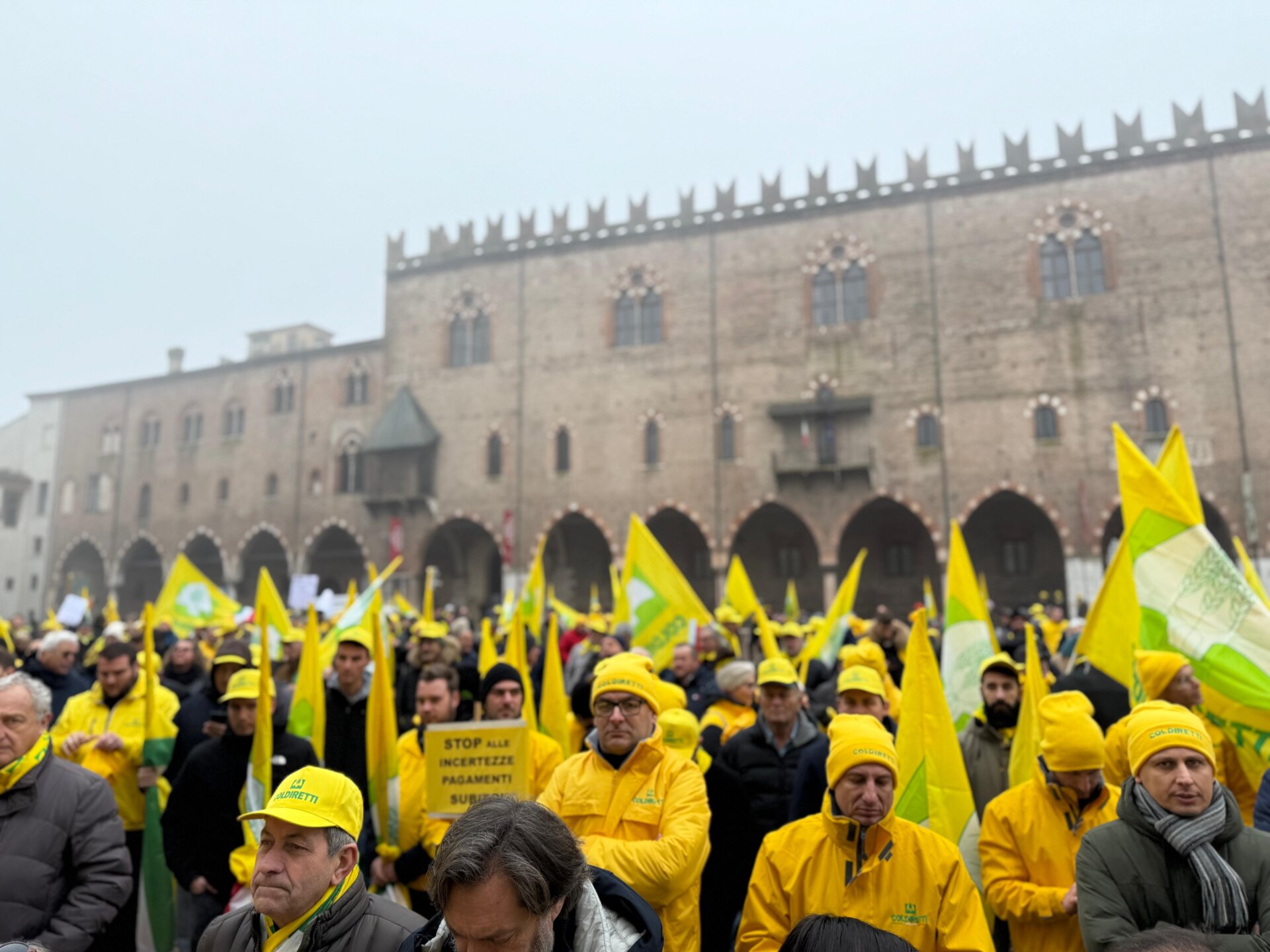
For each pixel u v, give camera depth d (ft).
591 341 157.89
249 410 181.78
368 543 165.58
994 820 17.37
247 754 22.03
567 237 162.71
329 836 12.14
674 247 155.84
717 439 147.64
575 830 16.87
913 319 140.97
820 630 45.70
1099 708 24.58
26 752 17.35
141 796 25.73
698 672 36.73
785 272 148.97
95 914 17.24
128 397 194.39
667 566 38.96
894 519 153.38
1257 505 120.98
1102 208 134.31
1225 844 14.10
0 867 16.70
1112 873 14.24
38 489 198.59
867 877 14.88
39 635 59.21
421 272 170.91
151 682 25.21
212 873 21.52
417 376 167.63
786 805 22.63
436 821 20.75
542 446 157.07
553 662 27.48
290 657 36.94
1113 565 25.11
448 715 23.35
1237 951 11.78
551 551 157.99
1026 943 16.62
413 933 11.57
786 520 158.61
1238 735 21.54
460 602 168.14
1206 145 130.52
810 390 144.36
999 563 146.41
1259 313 124.88
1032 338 134.72
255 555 189.37
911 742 19.34
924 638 19.88
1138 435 127.75
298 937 11.96
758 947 14.99
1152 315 129.80
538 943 9.73
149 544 191.52
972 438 135.44
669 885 15.12
